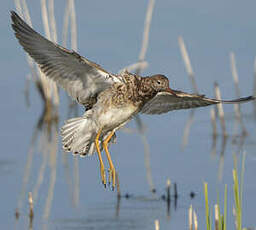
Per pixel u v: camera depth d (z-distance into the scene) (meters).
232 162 16.47
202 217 13.84
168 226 13.36
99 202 14.52
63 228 13.20
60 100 20.58
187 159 16.75
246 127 18.64
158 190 15.05
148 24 20.56
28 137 18.11
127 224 13.39
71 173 16.03
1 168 16.14
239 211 10.25
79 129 11.70
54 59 10.89
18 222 13.58
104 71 11.21
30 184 15.41
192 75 19.89
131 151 17.33
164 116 19.84
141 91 11.74
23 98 20.47
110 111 11.53
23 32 10.64
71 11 20.59
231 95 19.98
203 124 19.14
